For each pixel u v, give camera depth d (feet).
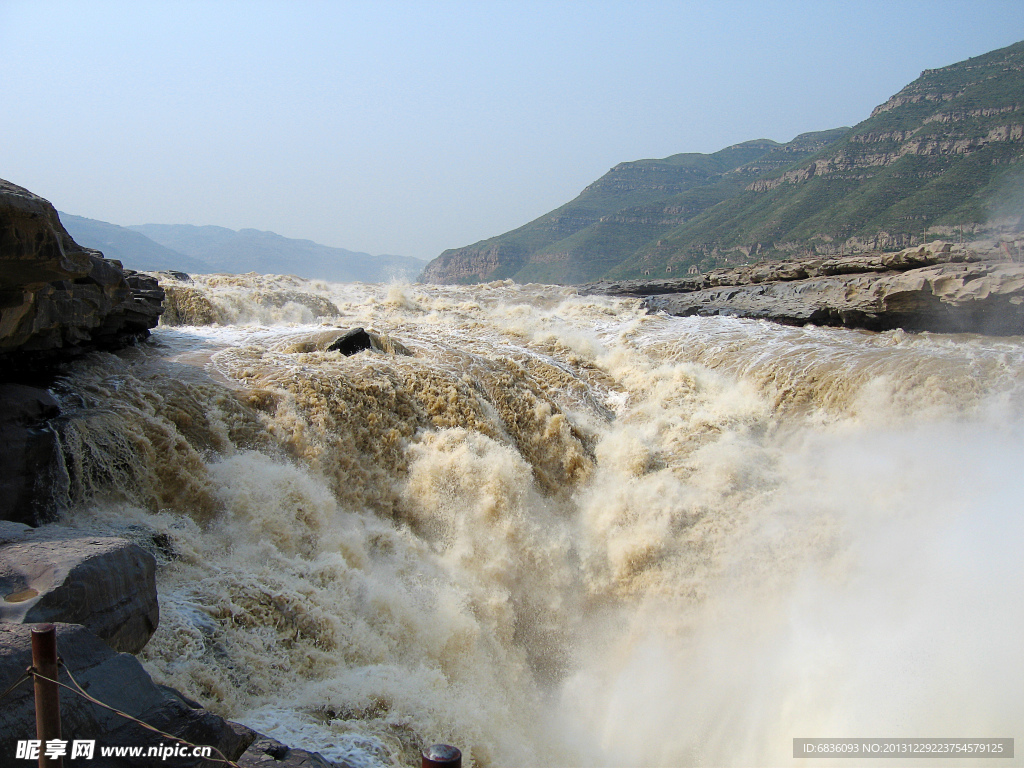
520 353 74.33
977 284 68.85
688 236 512.63
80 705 18.47
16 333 38.24
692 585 50.03
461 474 51.37
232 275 120.98
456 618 41.93
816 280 94.12
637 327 90.12
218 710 27.71
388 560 45.50
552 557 52.01
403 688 32.94
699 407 67.77
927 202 284.41
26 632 19.48
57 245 33.22
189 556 35.91
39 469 35.96
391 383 56.54
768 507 53.52
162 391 47.65
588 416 66.08
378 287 145.07
